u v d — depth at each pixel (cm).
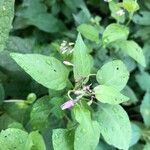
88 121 18
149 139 25
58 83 18
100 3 31
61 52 22
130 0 24
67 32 28
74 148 17
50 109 20
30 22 28
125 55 26
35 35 29
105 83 19
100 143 23
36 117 20
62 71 18
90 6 32
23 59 17
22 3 29
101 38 26
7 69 22
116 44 24
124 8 25
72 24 31
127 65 27
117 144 18
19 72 23
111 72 19
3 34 19
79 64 18
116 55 26
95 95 18
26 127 21
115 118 19
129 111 28
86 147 18
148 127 26
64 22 31
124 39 24
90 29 24
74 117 19
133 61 27
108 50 26
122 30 23
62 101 20
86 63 18
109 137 18
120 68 19
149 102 26
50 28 29
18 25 28
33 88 23
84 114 18
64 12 30
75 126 19
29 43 24
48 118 21
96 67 25
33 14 29
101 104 19
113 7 25
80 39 18
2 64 22
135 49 24
